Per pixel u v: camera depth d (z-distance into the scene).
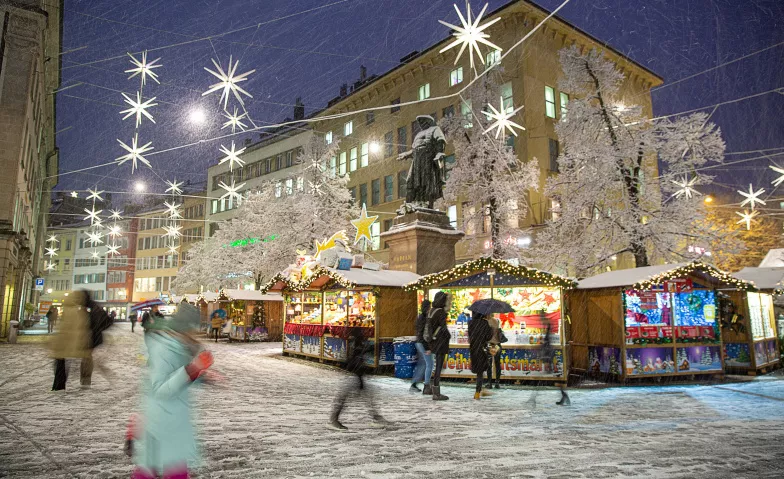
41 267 56.31
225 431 6.50
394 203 44.94
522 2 34.00
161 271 76.62
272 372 13.91
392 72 44.59
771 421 7.55
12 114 25.23
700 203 24.03
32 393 9.21
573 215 24.55
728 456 5.45
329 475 4.63
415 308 15.51
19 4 25.55
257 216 37.62
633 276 13.27
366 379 7.36
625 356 12.46
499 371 11.61
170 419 2.96
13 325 23.28
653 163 30.53
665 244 23.11
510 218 30.42
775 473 4.84
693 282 13.46
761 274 16.75
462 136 29.75
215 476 4.57
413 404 8.99
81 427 6.48
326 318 17.28
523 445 5.88
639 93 42.12
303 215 36.03
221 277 41.00
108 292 80.38
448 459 5.23
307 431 6.54
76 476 4.53
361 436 6.28
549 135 35.25
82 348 9.57
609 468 4.95
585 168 24.33
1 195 24.66
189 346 3.15
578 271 24.89
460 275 12.91
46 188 56.31
